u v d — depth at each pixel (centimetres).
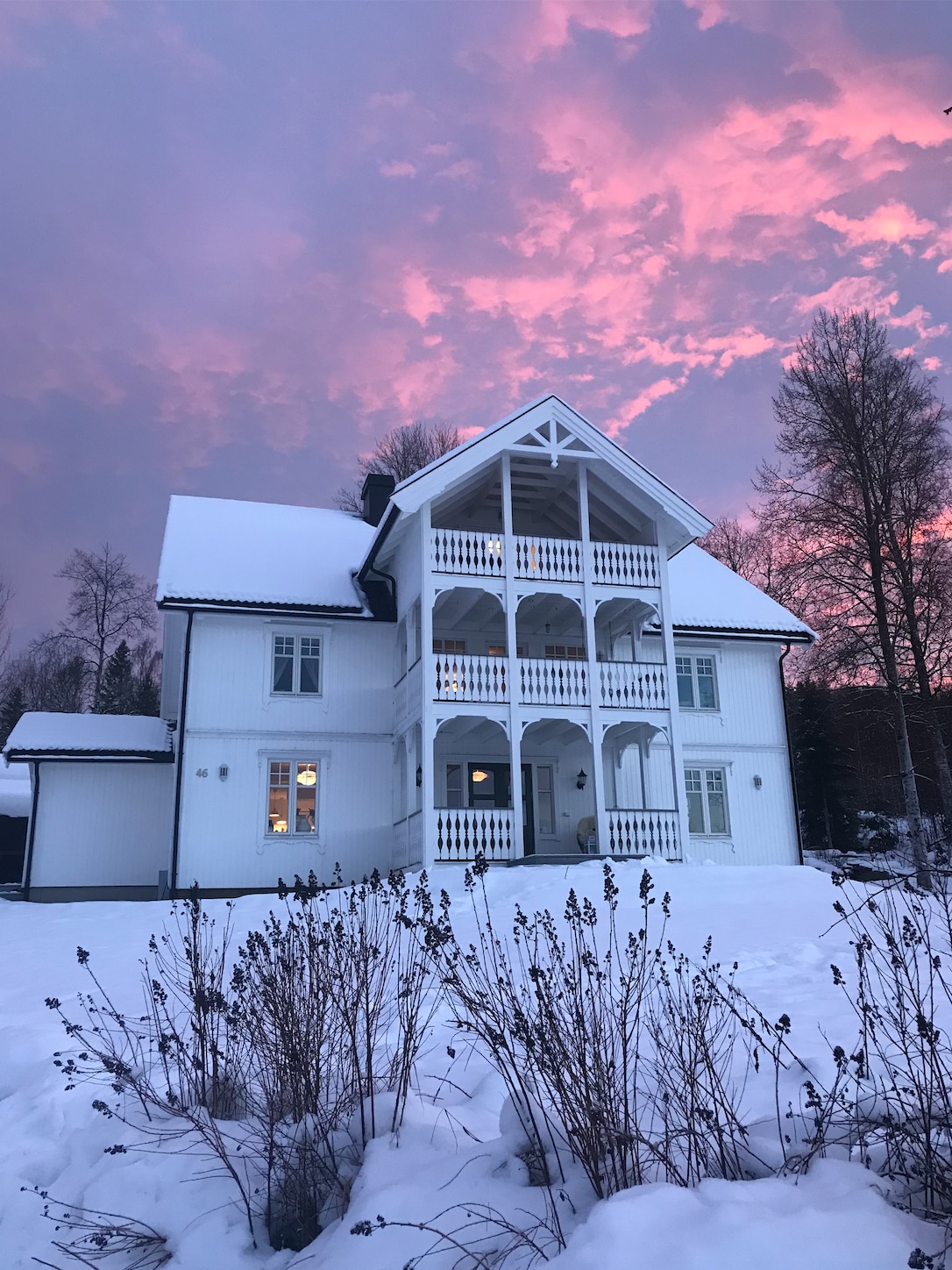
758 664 2538
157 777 2339
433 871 1797
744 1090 483
